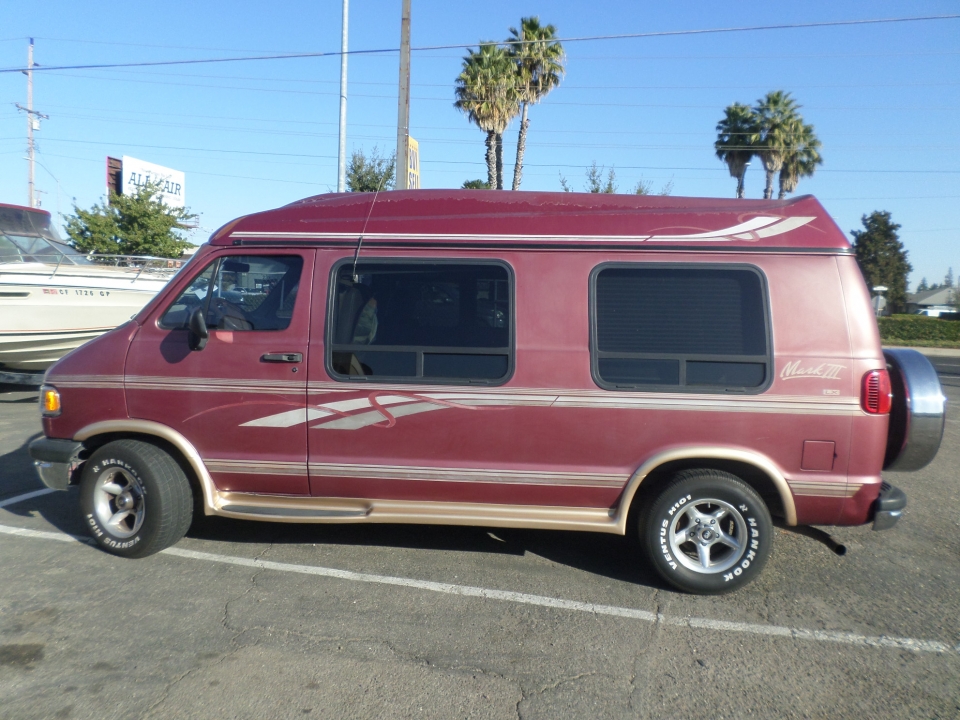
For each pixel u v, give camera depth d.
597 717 3.41
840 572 5.17
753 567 4.60
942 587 4.96
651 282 4.67
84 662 3.75
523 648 4.01
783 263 4.59
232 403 4.91
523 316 4.71
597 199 4.93
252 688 3.56
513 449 4.73
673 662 3.90
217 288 5.04
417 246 4.83
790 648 4.08
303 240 4.93
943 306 89.88
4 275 9.70
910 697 3.63
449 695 3.55
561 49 27.89
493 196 4.98
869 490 4.49
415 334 4.80
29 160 35.53
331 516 4.86
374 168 22.22
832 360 4.50
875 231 60.53
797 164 37.22
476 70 26.27
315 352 4.85
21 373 9.43
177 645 3.94
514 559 5.25
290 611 4.36
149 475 4.93
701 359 4.58
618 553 5.41
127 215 22.34
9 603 4.37
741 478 4.74
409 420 4.78
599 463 4.67
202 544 5.39
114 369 5.02
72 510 6.04
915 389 4.60
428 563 5.14
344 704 3.45
